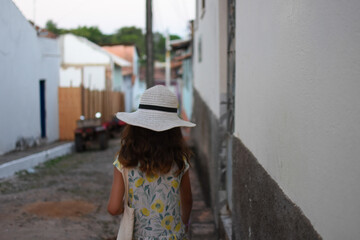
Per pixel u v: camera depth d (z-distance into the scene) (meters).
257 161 2.91
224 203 5.48
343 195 1.44
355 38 1.34
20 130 11.45
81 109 15.85
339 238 1.48
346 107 1.41
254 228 2.96
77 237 5.18
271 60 2.50
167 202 2.30
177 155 2.32
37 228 5.36
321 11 1.64
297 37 1.96
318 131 1.68
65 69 23.83
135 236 2.30
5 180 7.96
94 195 7.35
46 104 14.29
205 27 8.67
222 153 5.52
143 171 2.25
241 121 3.65
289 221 2.08
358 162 1.32
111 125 17.92
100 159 11.86
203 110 9.16
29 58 12.24
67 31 43.25
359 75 1.31
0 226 5.33
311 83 1.76
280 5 2.28
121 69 30.14
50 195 7.10
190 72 18.61
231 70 5.13
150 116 2.31
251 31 3.18
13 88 10.82
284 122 2.20
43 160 10.59
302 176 1.89
